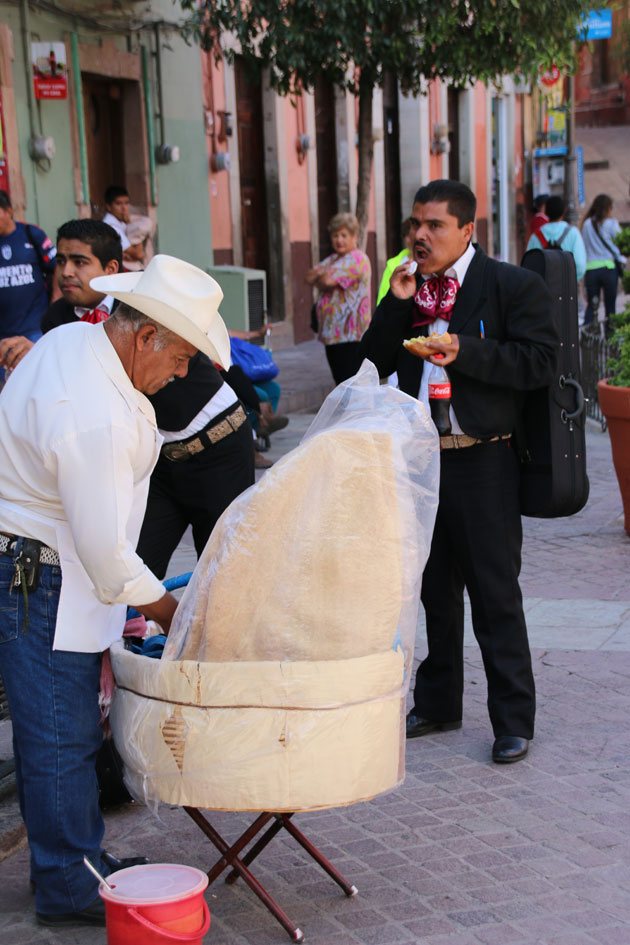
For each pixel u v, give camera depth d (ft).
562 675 17.90
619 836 13.08
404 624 10.79
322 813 13.89
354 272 33.81
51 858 11.10
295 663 9.99
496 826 13.41
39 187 36.94
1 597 10.75
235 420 14.90
